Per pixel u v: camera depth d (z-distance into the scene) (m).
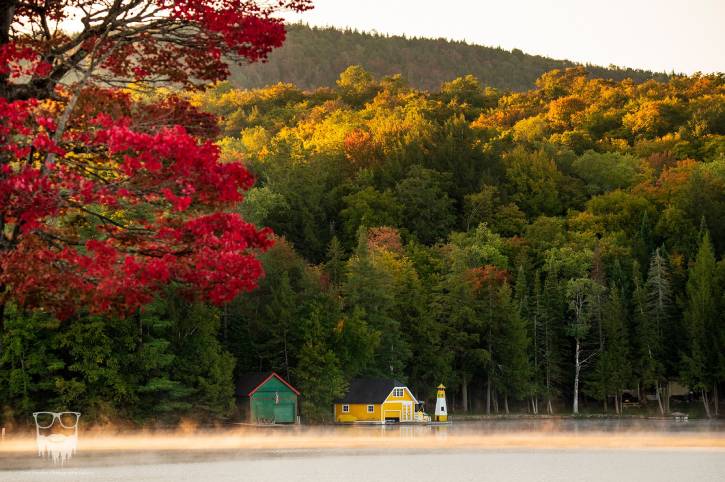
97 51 27.23
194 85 28.17
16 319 89.81
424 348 145.62
